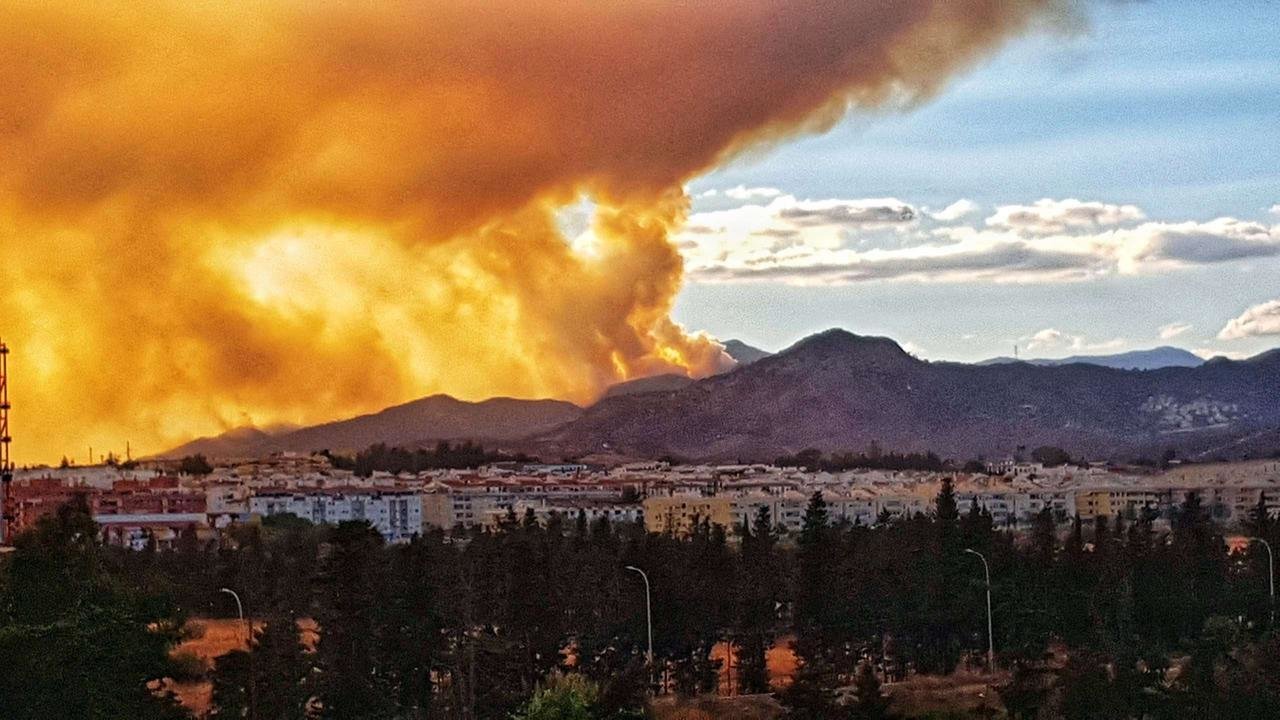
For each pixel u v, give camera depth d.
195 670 193.50
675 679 198.88
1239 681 158.75
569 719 149.00
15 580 145.75
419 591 189.75
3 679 134.12
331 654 185.00
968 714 161.25
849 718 146.25
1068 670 160.12
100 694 137.25
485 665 179.12
